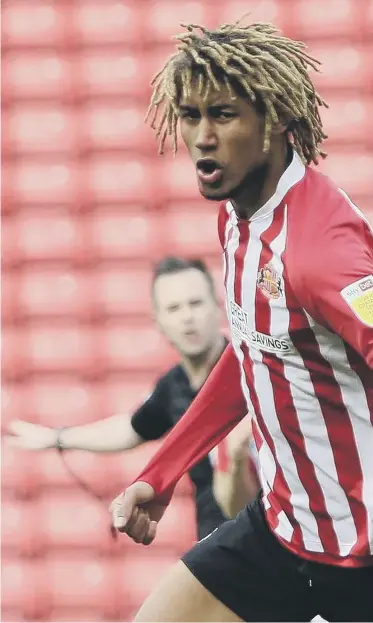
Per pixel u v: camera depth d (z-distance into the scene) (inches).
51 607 746.8
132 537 339.0
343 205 275.0
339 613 316.2
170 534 738.8
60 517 764.6
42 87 847.7
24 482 770.8
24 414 793.6
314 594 315.3
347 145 815.7
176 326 465.7
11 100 846.5
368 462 291.3
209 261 807.7
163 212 822.5
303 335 278.1
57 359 801.6
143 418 505.7
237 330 300.5
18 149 839.1
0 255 821.2
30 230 824.3
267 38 277.7
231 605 324.8
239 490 411.5
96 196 826.8
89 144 836.0
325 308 259.9
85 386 797.2
